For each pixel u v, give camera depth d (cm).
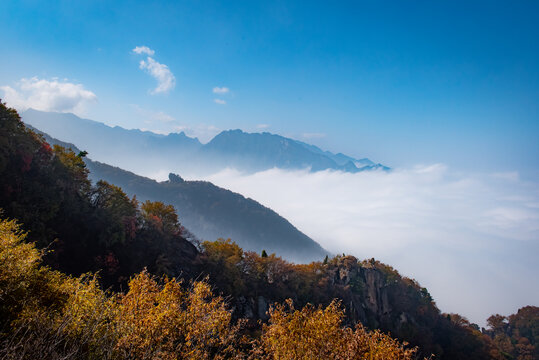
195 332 1495
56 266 6003
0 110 6600
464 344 13150
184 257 8594
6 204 5931
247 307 8106
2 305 1519
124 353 1316
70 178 7581
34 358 1095
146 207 9300
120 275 6869
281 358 1703
